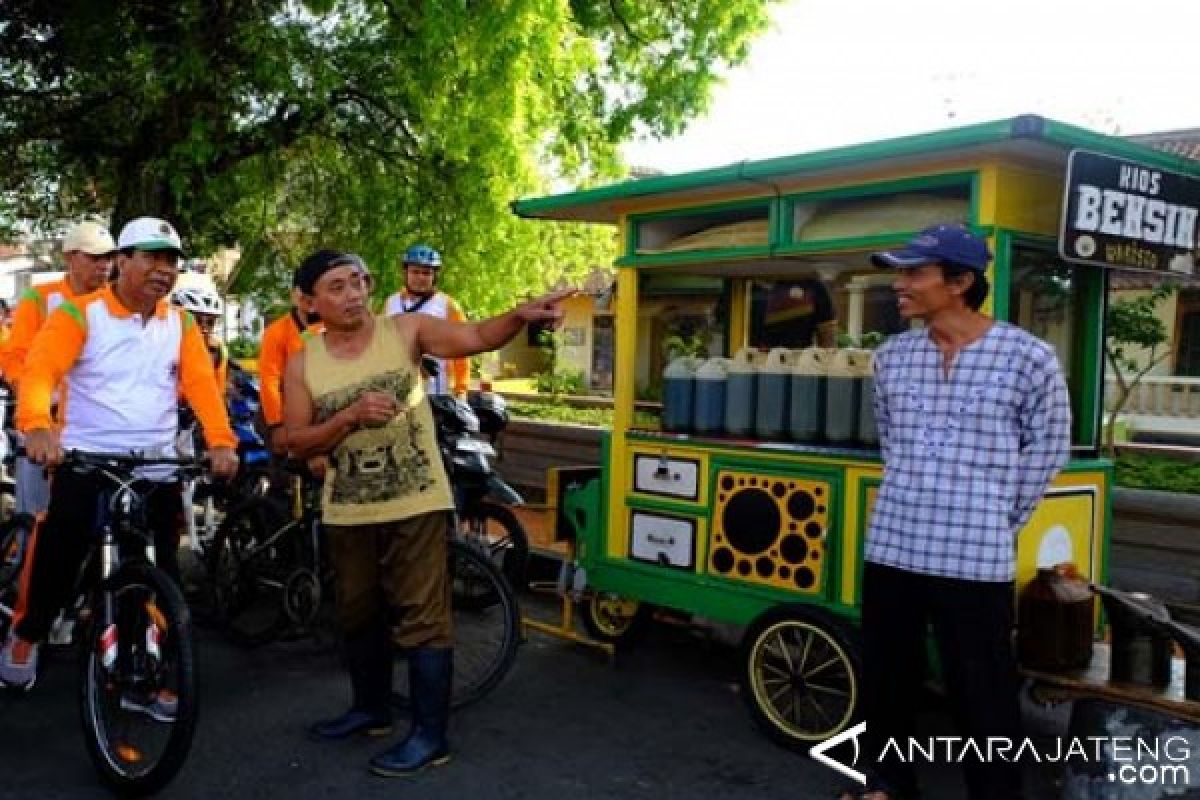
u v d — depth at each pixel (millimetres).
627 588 4703
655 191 4473
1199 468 6195
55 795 3533
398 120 9133
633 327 4793
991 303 3596
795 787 3639
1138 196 3656
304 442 3523
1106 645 3734
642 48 10375
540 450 8164
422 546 3693
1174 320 14898
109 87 8586
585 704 4426
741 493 4266
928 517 3135
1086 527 3924
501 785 3643
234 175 9328
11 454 5363
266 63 7875
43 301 5102
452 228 9008
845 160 3773
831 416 4008
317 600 4875
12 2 8648
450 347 3656
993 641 3086
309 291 3633
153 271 3727
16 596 4434
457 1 7875
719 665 4949
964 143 3465
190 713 3301
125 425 3785
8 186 10273
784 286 5137
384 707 4051
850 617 3895
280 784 3623
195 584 6102
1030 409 3057
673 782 3678
